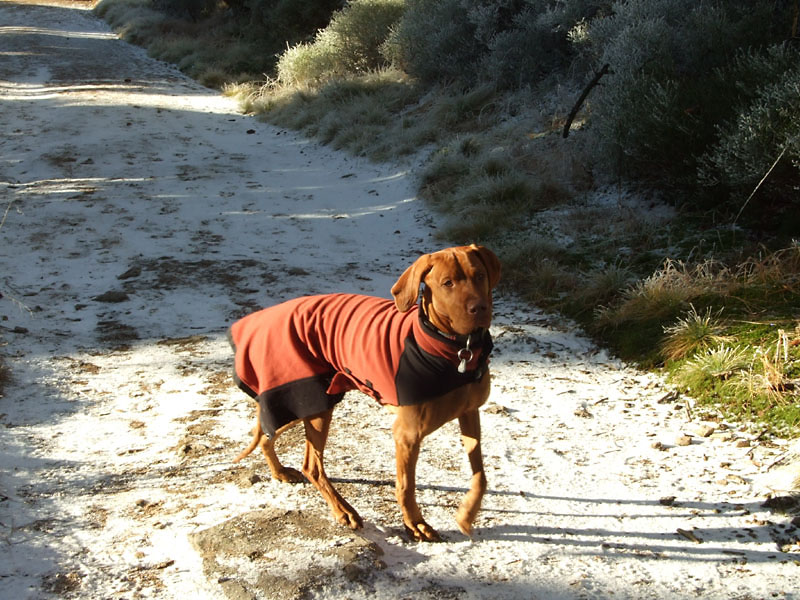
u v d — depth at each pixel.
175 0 16.92
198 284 4.58
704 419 3.00
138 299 4.33
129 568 2.14
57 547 2.23
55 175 6.94
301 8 12.88
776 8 5.99
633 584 2.12
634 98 5.31
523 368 3.55
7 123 8.72
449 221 5.65
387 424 3.05
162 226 5.74
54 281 4.60
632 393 3.28
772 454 2.70
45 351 3.63
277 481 2.60
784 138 4.25
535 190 5.79
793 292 3.63
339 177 7.16
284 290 4.51
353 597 2.04
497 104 7.57
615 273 4.23
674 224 4.93
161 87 11.18
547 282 4.44
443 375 2.12
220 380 3.40
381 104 8.58
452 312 2.06
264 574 2.09
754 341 3.31
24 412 3.06
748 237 4.51
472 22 8.28
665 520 2.39
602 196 5.64
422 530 2.29
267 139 8.51
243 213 6.14
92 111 9.23
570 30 7.42
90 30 18.03
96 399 3.21
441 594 2.07
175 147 7.99
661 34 5.74
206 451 2.80
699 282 3.90
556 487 2.58
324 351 2.32
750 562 2.19
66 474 2.63
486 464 2.73
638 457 2.77
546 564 2.20
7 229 5.49
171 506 2.45
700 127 4.91
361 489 2.56
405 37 9.02
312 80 9.98
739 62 5.02
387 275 4.82
